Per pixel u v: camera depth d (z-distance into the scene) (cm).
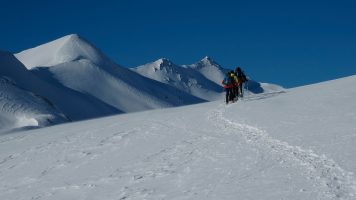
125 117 2972
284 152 1388
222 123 2053
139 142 1875
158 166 1461
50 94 16600
